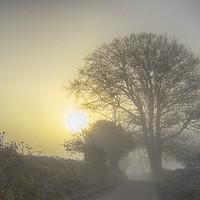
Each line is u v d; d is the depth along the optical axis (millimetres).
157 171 30641
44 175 11539
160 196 13938
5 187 8781
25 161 11438
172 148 32281
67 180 12969
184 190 13234
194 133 32188
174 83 29375
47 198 10203
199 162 24672
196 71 29672
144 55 29469
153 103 31406
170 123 31094
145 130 31797
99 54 31719
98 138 20203
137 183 20625
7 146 10938
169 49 29609
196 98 29625
